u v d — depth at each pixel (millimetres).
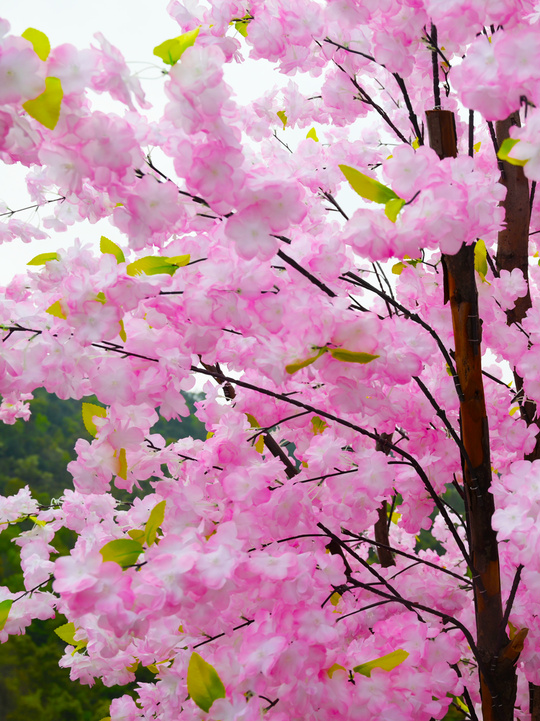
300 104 2279
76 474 1573
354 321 1271
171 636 1764
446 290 1709
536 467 1383
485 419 1651
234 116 1154
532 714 2217
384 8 1498
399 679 1554
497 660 1682
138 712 2574
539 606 1774
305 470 1944
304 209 1168
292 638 1386
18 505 2514
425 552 3035
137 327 1537
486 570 1675
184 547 1294
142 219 1234
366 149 2252
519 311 2162
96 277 1347
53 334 1521
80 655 2543
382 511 2547
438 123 1499
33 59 959
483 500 1656
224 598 1274
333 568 1605
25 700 15852
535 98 1030
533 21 1226
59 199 1925
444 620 1957
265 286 1322
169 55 1095
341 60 1916
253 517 1541
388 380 1441
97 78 1026
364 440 1953
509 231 2152
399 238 1195
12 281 1770
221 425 1716
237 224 1171
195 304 1334
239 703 1302
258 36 1663
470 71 1065
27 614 2281
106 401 1461
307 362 1260
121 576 1191
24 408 2342
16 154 1190
